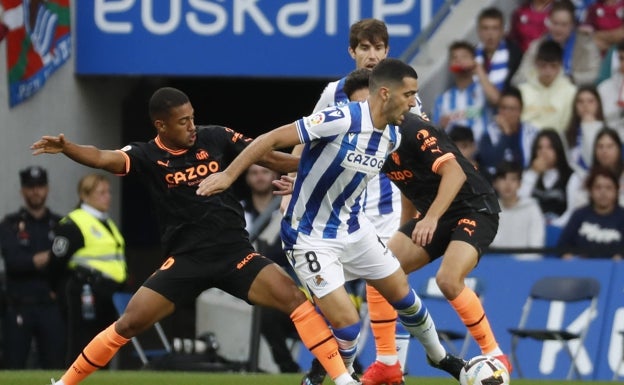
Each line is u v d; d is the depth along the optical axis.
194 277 22.41
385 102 21.03
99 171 47.66
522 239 39.25
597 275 36.97
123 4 45.31
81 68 45.75
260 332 37.28
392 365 24.25
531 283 37.47
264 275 22.14
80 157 21.81
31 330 39.03
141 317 22.39
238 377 29.77
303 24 44.53
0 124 43.50
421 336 23.20
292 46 44.59
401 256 24.56
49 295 39.03
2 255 39.12
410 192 24.52
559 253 37.91
